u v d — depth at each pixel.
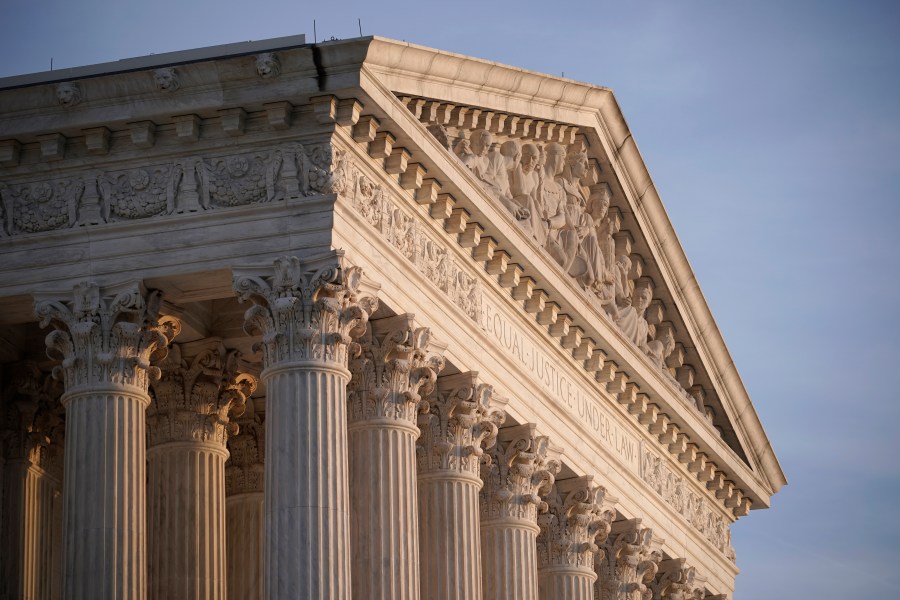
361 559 62.88
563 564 77.56
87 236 61.22
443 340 66.69
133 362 60.53
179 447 66.25
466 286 68.88
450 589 67.12
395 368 64.06
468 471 68.44
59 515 69.25
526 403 72.81
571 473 77.12
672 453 88.38
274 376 59.31
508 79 69.81
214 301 66.69
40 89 60.88
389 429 63.84
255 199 60.28
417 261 65.25
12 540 66.25
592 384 79.19
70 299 60.94
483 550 72.38
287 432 58.66
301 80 59.62
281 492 58.25
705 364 89.69
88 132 61.22
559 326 74.94
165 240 60.62
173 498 65.94
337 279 59.22
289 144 60.38
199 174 60.78
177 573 65.38
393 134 62.03
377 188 62.84
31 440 67.25
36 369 67.19
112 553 58.88
